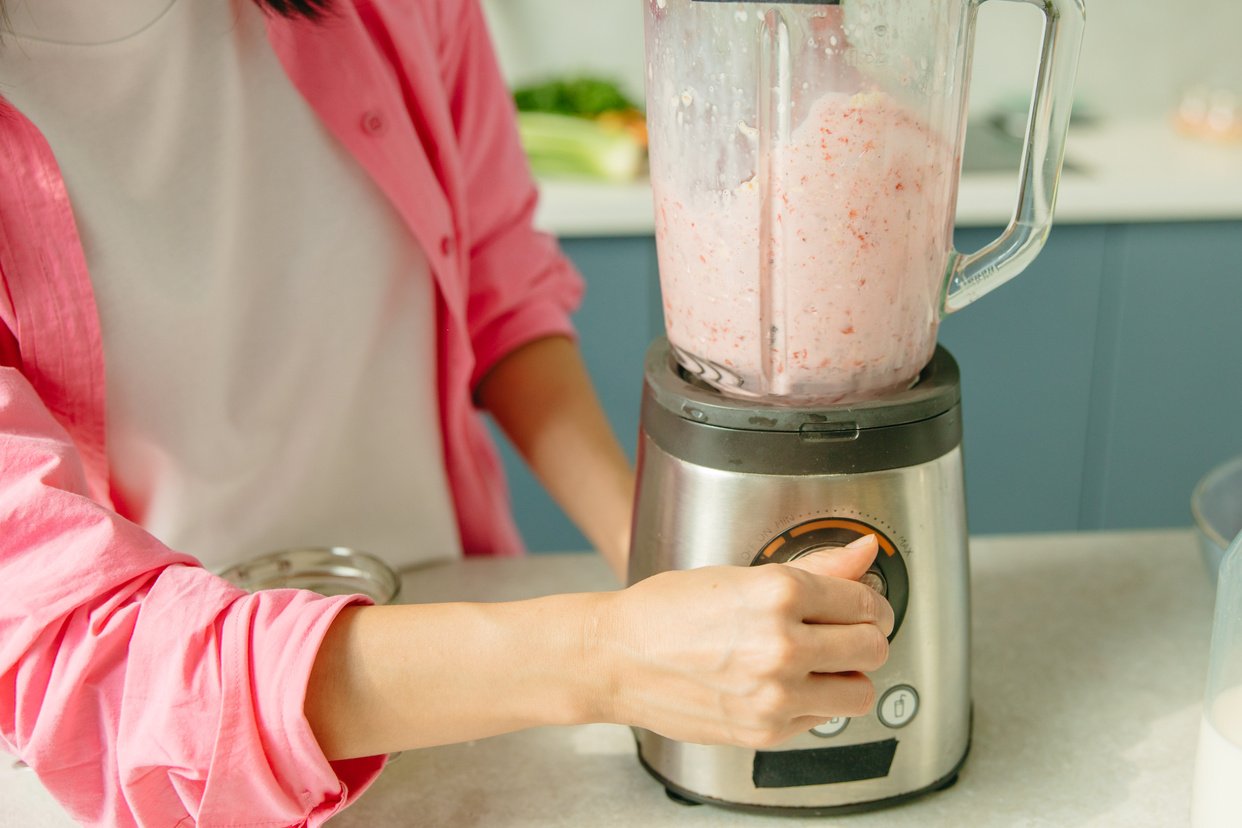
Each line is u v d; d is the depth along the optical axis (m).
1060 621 0.78
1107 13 2.10
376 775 0.59
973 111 2.15
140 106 0.73
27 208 0.68
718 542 0.59
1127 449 1.87
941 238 0.58
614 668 0.54
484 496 1.01
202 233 0.77
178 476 0.82
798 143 0.54
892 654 0.60
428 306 0.90
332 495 0.91
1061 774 0.64
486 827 0.62
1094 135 2.01
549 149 1.79
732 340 0.59
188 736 0.54
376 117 0.80
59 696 0.55
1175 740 0.66
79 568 0.55
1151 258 1.74
